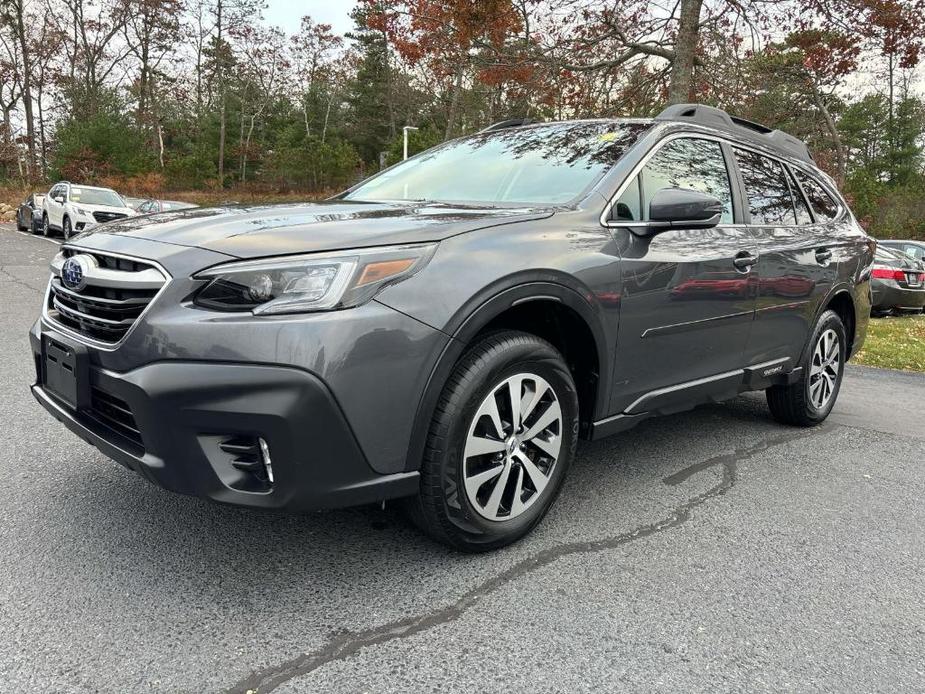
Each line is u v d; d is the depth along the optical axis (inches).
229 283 82.4
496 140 152.1
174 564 97.9
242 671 76.2
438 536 98.4
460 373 93.7
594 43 465.7
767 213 155.9
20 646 79.0
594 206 115.0
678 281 123.2
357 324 83.0
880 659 83.3
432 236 93.6
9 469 129.3
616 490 133.0
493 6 452.1
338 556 101.7
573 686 75.9
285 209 109.9
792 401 175.8
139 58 2053.4
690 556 107.1
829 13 430.6
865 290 193.2
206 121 2220.7
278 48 2213.3
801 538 115.6
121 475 127.9
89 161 1571.1
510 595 93.4
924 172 2132.1
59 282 104.1
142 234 94.8
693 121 144.1
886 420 200.4
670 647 83.6
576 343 113.3
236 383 79.6
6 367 203.8
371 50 2349.9
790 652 83.8
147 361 82.8
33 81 1898.4
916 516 127.2
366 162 2409.0
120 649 79.1
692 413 194.1
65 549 101.0
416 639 83.0
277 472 82.6
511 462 102.7
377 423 85.8
